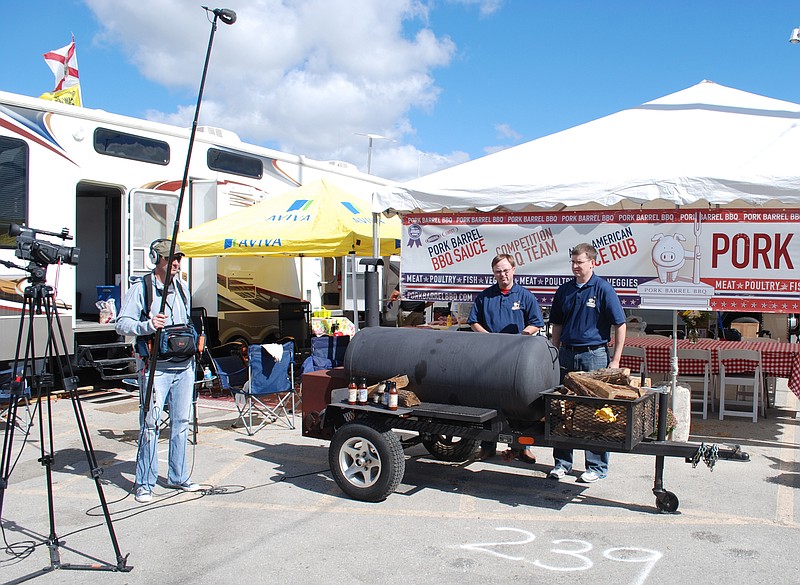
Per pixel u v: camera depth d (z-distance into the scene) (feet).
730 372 25.98
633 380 15.71
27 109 27.12
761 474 18.94
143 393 17.04
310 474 19.30
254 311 35.32
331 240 28.04
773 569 12.94
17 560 13.58
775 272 21.17
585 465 18.57
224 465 20.18
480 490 17.81
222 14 13.84
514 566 13.19
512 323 19.29
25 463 20.40
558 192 22.53
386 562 13.42
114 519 15.83
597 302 17.60
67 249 13.65
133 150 30.71
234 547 14.20
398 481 16.52
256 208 31.09
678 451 14.85
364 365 17.67
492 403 16.02
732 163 21.38
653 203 24.91
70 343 27.53
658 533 14.75
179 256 17.06
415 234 26.17
